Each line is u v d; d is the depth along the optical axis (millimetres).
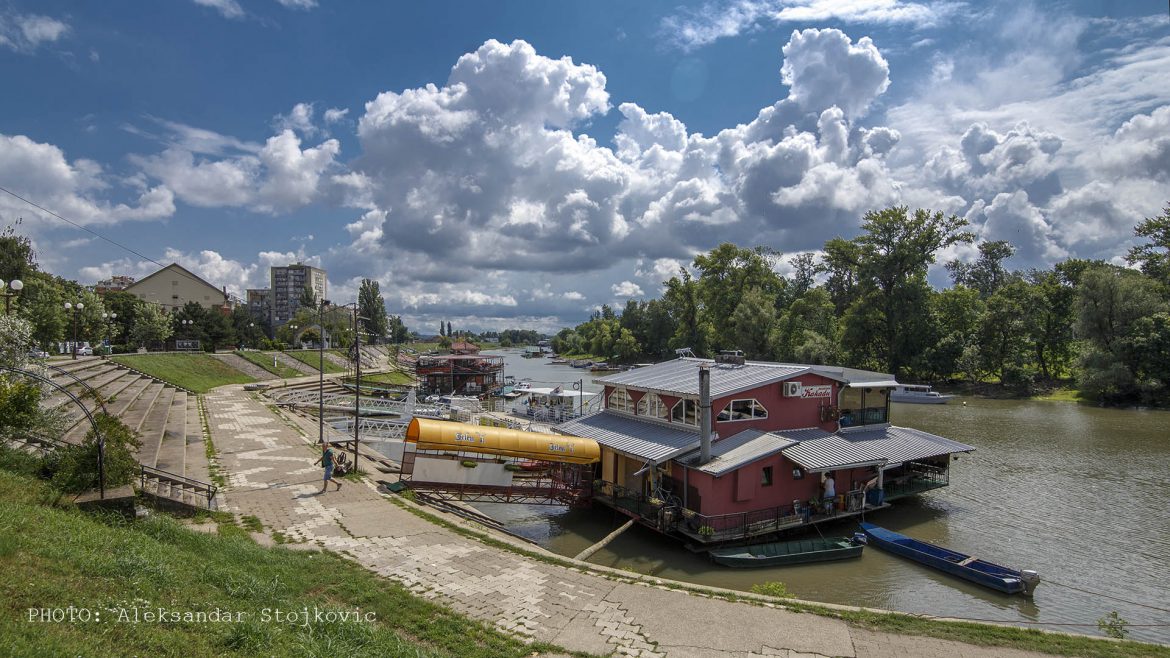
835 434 28984
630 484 27438
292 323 132000
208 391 55875
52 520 11219
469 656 11086
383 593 13742
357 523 19594
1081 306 69375
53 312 52062
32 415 17219
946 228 80375
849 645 12484
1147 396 63312
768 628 13148
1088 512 28703
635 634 12609
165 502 18609
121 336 78250
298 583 13102
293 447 31672
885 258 83062
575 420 33000
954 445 29719
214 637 8523
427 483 24844
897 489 29016
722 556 21688
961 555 21938
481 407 62094
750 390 27312
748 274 94625
